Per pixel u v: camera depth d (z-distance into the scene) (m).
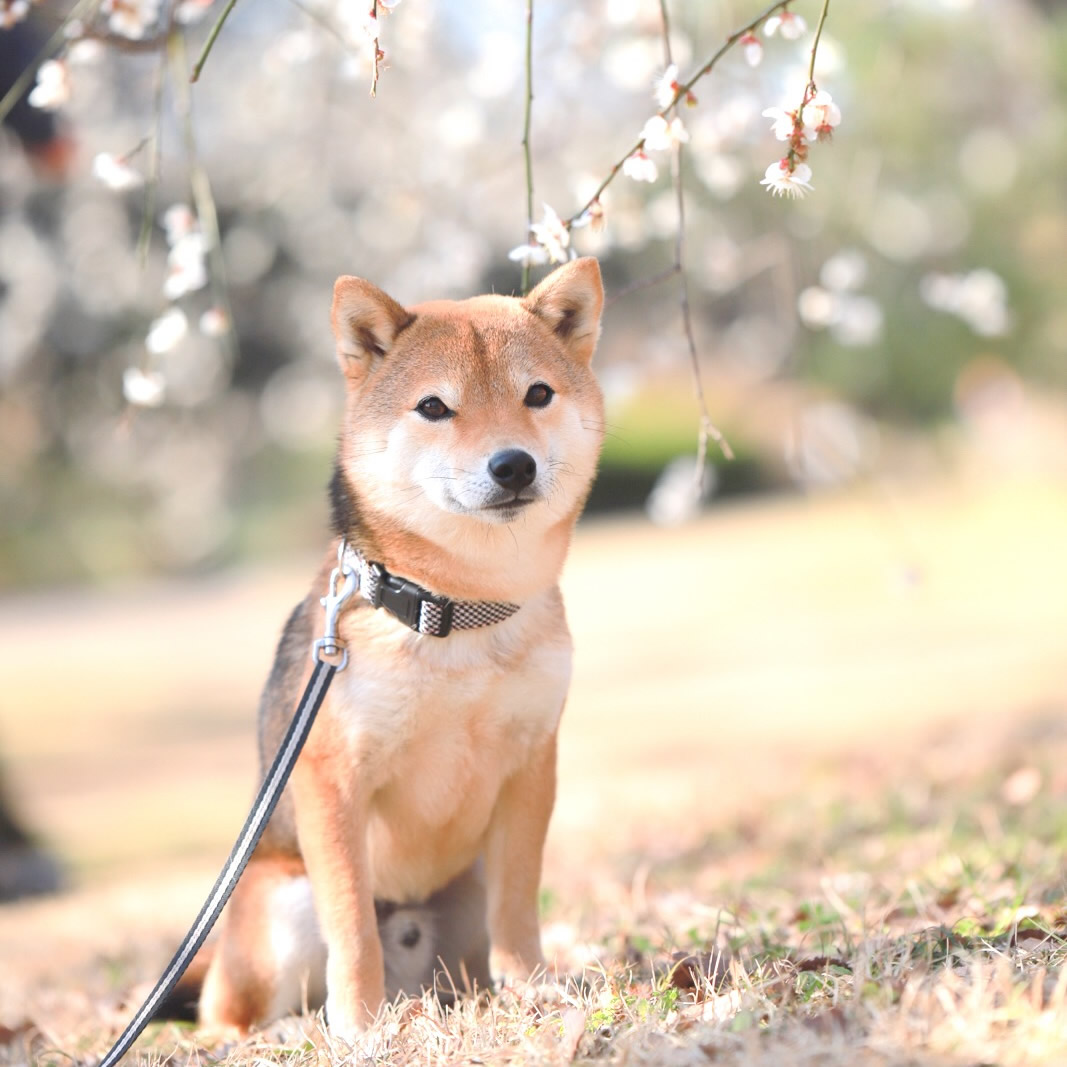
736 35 4.47
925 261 15.20
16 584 29.78
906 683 14.47
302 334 20.02
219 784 14.32
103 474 28.22
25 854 10.62
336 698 4.23
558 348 4.62
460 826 4.50
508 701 4.31
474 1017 3.85
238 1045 4.29
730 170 8.15
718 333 19.72
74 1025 5.21
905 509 24.05
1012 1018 3.09
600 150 10.12
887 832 7.25
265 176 13.11
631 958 4.64
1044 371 20.58
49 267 16.67
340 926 4.17
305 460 30.27
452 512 4.17
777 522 29.28
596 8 8.13
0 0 5.47
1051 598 18.88
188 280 6.09
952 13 12.88
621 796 10.09
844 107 11.66
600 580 26.38
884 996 3.28
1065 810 6.70
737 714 14.25
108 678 21.47
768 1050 3.09
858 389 19.66
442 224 9.80
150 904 8.23
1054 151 15.41
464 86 10.32
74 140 10.56
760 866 6.82
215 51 14.03
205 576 30.94
